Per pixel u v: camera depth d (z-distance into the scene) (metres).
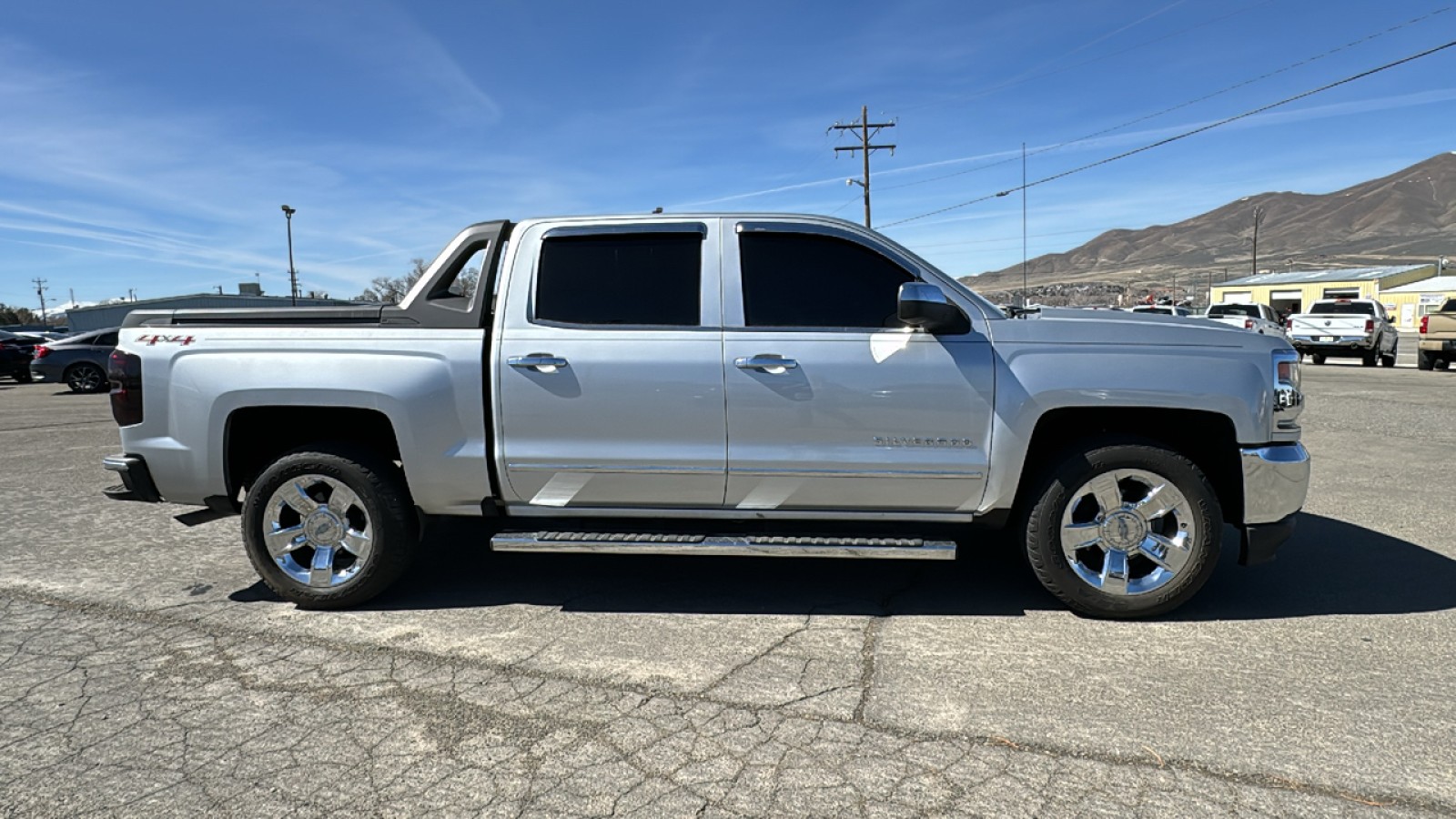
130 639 3.63
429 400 3.82
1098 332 3.75
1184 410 3.75
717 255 3.86
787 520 4.02
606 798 2.42
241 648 3.52
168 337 3.96
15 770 2.59
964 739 2.74
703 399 3.76
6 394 17.27
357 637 3.64
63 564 4.74
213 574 4.55
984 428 3.72
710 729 2.81
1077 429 3.97
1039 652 3.42
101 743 2.75
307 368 3.84
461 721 2.88
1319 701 2.97
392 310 3.96
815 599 4.10
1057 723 2.83
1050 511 3.71
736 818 2.32
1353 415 10.52
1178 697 3.01
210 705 3.01
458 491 3.92
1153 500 3.69
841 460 3.76
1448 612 3.83
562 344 3.81
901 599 4.09
